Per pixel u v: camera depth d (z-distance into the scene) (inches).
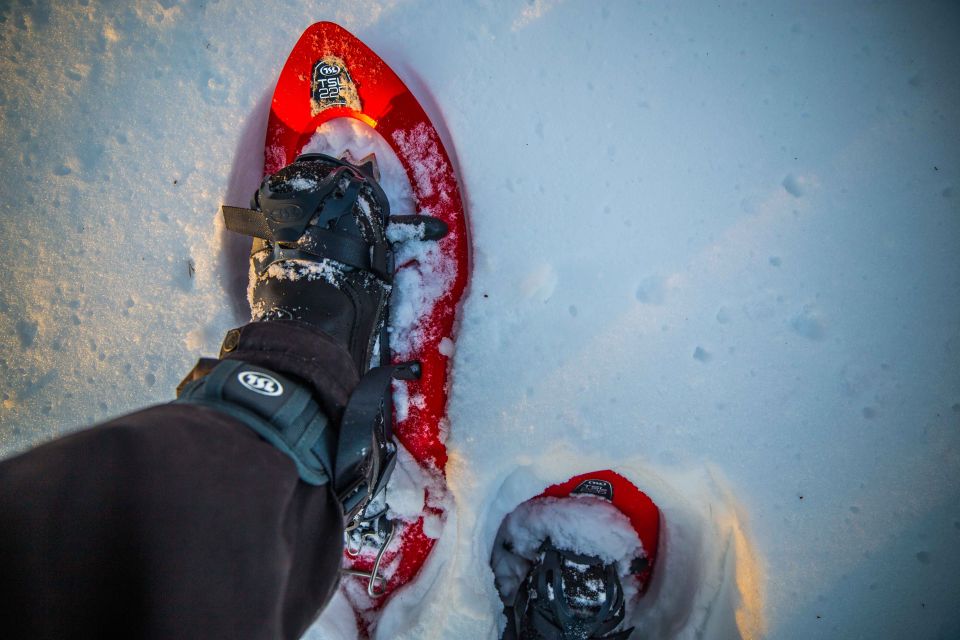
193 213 44.7
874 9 43.6
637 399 41.2
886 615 39.5
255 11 45.6
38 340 45.4
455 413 41.7
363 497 29.9
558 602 41.9
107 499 16.8
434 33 44.5
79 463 16.9
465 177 43.3
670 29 43.8
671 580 43.9
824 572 39.9
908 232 41.9
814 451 40.6
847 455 40.4
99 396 44.8
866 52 43.4
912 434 40.4
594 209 42.7
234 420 22.0
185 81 45.6
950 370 40.7
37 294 45.5
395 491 41.6
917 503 39.9
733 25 43.8
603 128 43.2
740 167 42.8
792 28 43.8
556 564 42.9
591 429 41.0
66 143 46.0
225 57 45.6
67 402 44.9
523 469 42.5
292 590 22.2
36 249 45.6
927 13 43.4
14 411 45.3
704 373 41.3
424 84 44.4
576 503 44.8
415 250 43.1
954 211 41.9
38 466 16.1
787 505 40.4
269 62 45.4
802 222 42.3
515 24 44.1
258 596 19.1
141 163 45.4
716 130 43.1
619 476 43.3
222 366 24.0
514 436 41.2
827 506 40.2
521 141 43.4
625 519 44.8
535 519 45.1
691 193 42.6
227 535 18.6
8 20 46.3
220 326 43.9
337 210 37.4
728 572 41.5
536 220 42.7
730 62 43.6
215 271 44.1
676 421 41.0
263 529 19.6
